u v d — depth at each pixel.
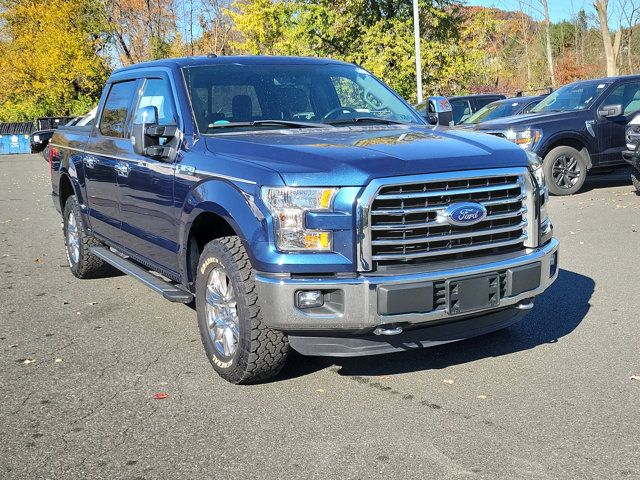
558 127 12.65
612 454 3.64
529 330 5.64
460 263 4.36
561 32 46.03
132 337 5.85
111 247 7.20
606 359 4.96
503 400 4.35
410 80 28.22
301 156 4.36
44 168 27.86
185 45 39.56
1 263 9.02
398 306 4.13
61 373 5.07
